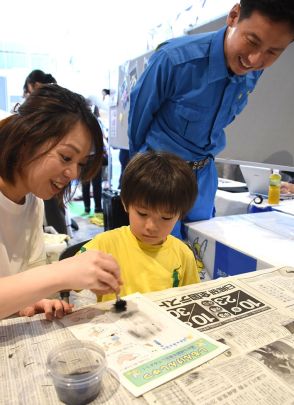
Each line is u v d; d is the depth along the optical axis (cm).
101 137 84
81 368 49
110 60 557
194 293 78
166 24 349
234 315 69
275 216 171
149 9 418
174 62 127
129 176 98
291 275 90
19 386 48
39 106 76
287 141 151
